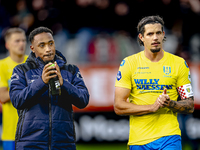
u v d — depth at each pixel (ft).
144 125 40.32
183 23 103.09
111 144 86.33
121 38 94.84
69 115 37.29
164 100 37.86
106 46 93.20
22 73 37.96
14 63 53.11
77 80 39.19
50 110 36.24
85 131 86.48
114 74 86.99
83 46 94.12
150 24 40.01
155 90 40.50
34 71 38.01
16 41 52.75
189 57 92.32
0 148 78.79
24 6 107.34
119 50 93.20
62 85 36.01
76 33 99.14
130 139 41.55
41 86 35.27
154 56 40.93
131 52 94.38
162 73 40.68
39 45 37.11
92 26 104.32
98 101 86.22
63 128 36.27
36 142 35.42
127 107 40.34
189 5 104.32
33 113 36.04
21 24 106.42
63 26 103.91
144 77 40.78
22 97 35.63
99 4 104.47
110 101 86.22
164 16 105.09
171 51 98.89
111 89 86.63
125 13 104.83
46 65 35.22
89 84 86.79
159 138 39.75
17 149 36.04
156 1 105.09
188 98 40.93
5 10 107.76
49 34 37.52
